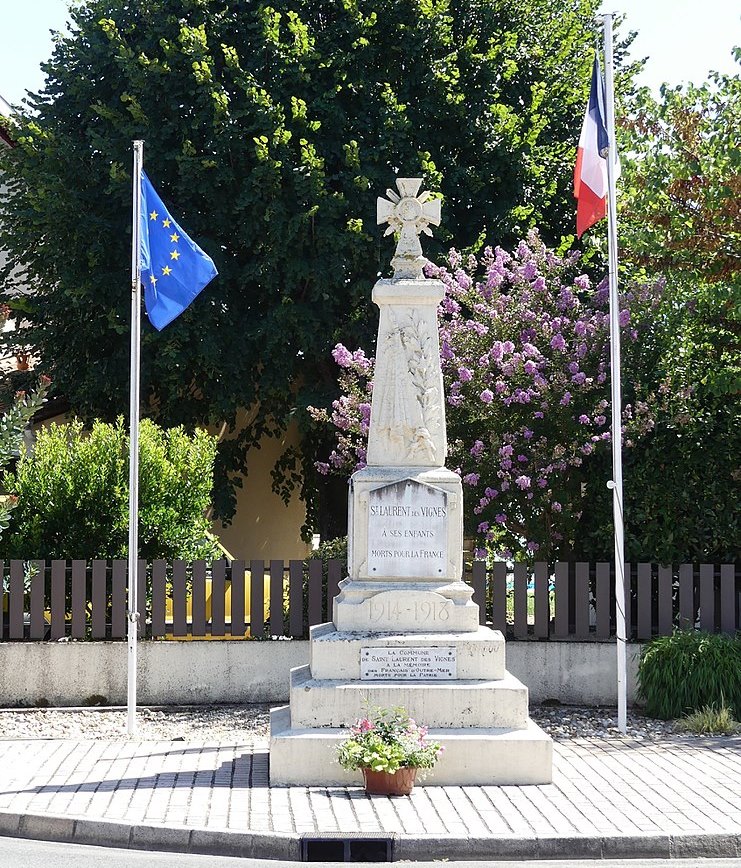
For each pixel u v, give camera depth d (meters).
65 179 19.14
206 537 15.03
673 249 15.12
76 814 8.20
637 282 16.12
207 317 18.53
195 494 14.52
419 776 9.28
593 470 14.79
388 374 10.56
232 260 19.41
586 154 12.01
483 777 9.33
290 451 21.77
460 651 9.86
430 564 10.25
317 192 18.38
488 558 15.40
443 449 10.55
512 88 20.38
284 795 8.88
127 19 20.08
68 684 12.96
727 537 14.20
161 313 11.98
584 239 19.80
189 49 18.42
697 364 15.26
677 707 12.26
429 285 10.59
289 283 18.77
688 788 9.13
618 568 11.85
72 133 20.45
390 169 19.34
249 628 13.39
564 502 14.86
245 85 18.50
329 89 19.53
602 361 15.01
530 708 13.03
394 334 10.59
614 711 12.84
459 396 14.76
